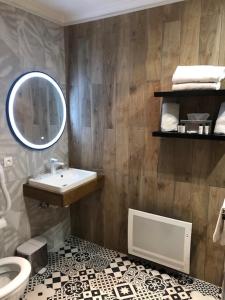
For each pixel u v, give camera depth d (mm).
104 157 2373
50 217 2451
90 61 2279
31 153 2172
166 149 2037
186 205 2021
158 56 1950
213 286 1989
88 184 2203
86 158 2488
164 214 2137
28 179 2156
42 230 2375
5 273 1793
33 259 2072
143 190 2213
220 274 1963
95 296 1895
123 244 2424
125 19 2037
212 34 1729
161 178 2102
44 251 2197
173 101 1907
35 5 2008
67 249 2525
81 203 2615
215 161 1850
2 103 1884
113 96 2213
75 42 2328
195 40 1791
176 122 1841
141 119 2111
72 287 1987
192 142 1918
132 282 2041
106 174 2396
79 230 2699
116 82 2176
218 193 1873
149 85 2025
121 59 2115
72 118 2500
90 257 2387
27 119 2084
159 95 1771
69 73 2424
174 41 1868
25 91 2041
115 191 2373
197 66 1672
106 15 2105
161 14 1886
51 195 1982
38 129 2197
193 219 2006
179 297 1880
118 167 2311
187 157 1957
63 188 1956
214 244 1947
